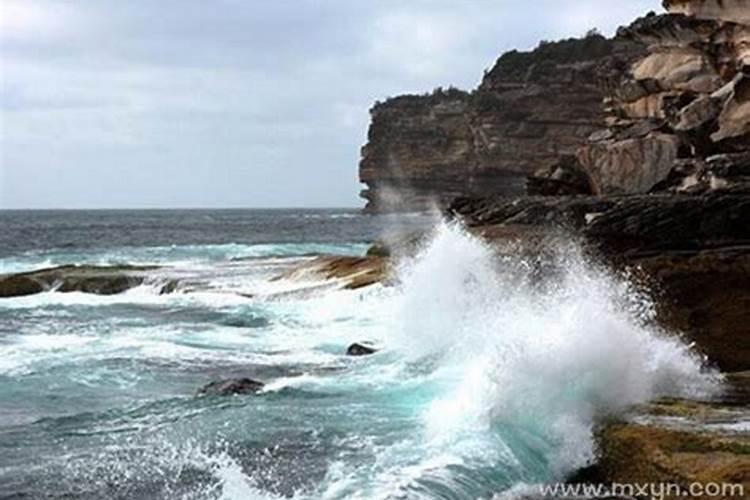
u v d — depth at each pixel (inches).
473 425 335.3
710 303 477.4
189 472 310.5
